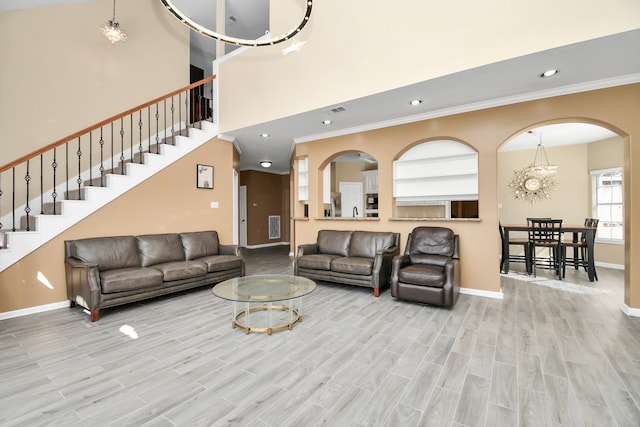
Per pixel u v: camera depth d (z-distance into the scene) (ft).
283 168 33.01
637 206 10.28
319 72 13.12
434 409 5.56
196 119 21.66
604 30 7.97
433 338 8.66
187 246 14.67
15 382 6.47
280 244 35.14
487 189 12.89
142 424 5.17
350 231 15.98
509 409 5.55
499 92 11.69
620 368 6.97
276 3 14.56
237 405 5.68
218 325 9.70
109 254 11.94
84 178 15.21
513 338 8.63
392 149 15.30
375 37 11.57
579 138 19.92
